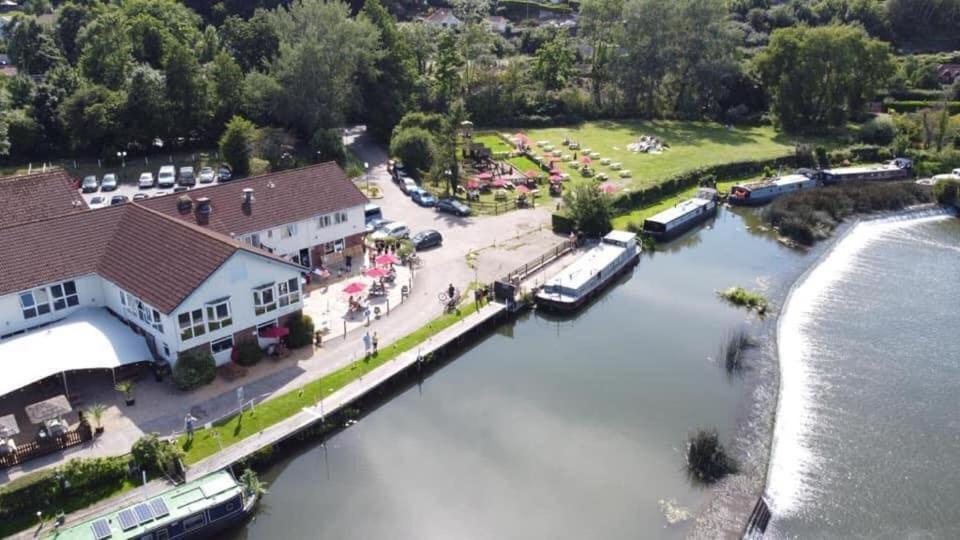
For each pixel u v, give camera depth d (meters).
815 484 42.75
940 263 75.81
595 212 78.69
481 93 130.00
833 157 111.50
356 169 99.94
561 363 56.75
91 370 51.06
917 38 182.88
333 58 106.38
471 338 59.22
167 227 54.47
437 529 39.53
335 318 59.28
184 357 48.88
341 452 45.97
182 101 101.44
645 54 132.88
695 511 40.62
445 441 47.06
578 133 125.94
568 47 152.62
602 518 40.12
